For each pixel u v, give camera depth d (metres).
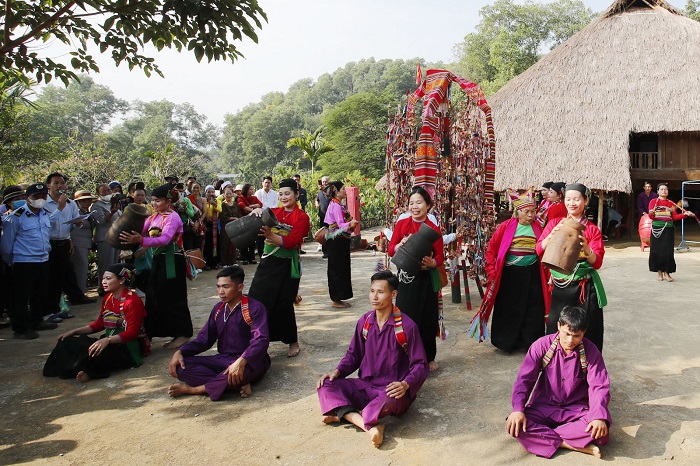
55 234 6.45
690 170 13.18
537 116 13.35
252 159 85.12
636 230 14.66
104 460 3.20
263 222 4.59
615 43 14.29
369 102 45.06
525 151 12.91
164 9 5.13
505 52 38.81
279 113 85.56
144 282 5.89
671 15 14.66
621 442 3.23
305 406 3.89
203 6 5.05
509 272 4.75
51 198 6.53
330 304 7.00
